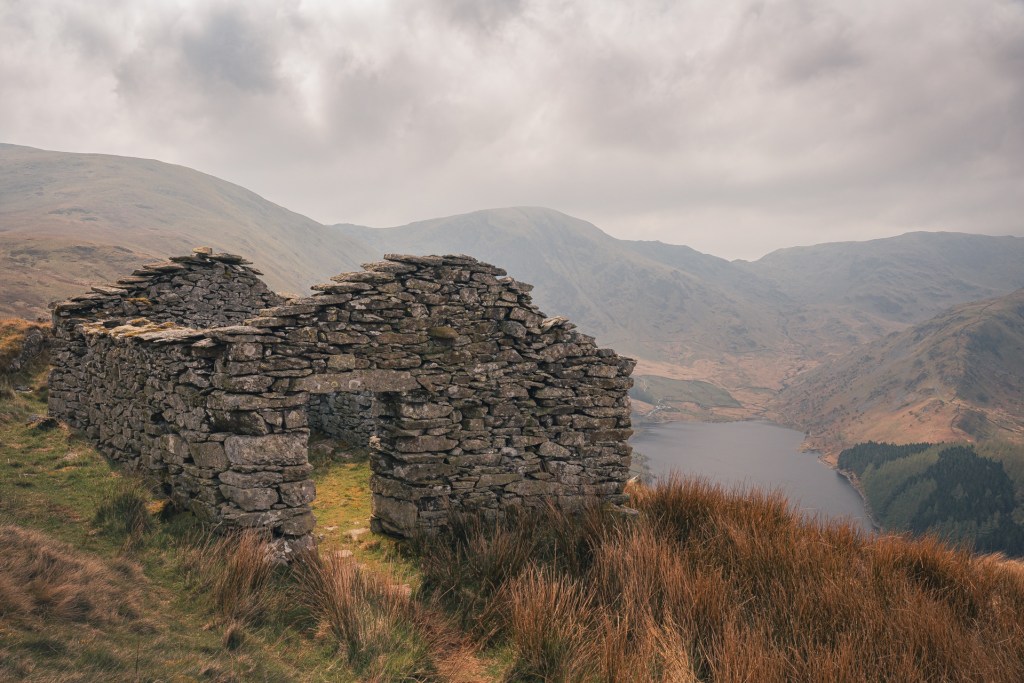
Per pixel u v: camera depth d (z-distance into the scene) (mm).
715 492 8938
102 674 3457
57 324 10688
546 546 7133
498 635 5594
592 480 8766
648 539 6988
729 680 4586
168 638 4367
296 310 6672
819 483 116438
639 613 5695
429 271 7719
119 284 11359
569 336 8734
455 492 7820
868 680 4684
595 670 5082
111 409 8664
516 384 8273
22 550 4625
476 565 6602
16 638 3475
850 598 5855
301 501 6605
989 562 7250
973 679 4746
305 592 5758
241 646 4617
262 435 6406
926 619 5496
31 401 11594
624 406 9016
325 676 4617
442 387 7719
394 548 7352
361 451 11750
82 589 4398
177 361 6875
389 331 7367
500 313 8227
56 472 7594
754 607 5844
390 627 5270
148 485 7234
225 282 12586
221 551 5930
